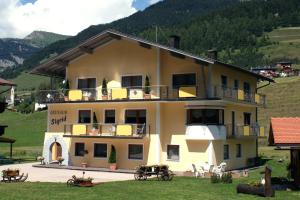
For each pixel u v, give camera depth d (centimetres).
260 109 7638
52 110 4194
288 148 2330
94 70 4031
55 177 3180
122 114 3809
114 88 3794
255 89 4597
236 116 3956
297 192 2316
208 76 3519
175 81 3662
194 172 3303
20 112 12169
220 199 2092
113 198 2083
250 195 2223
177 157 3606
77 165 3984
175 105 3641
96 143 3909
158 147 3612
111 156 3728
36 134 8694
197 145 3525
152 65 3722
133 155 3738
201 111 3550
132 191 2319
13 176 2856
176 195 2197
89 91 3997
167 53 3709
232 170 3691
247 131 4003
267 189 2181
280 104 7725
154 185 2588
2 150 6109
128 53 3859
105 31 3784
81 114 4047
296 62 17088
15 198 2042
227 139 3703
